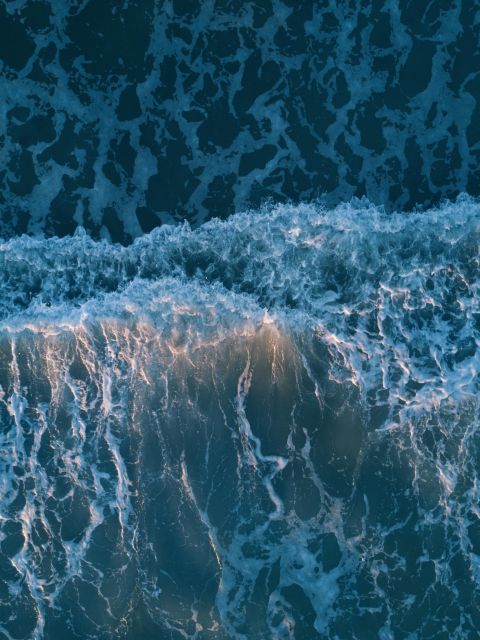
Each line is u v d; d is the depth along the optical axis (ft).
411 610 49.24
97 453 51.98
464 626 48.98
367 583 49.78
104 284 55.11
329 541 50.55
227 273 54.85
